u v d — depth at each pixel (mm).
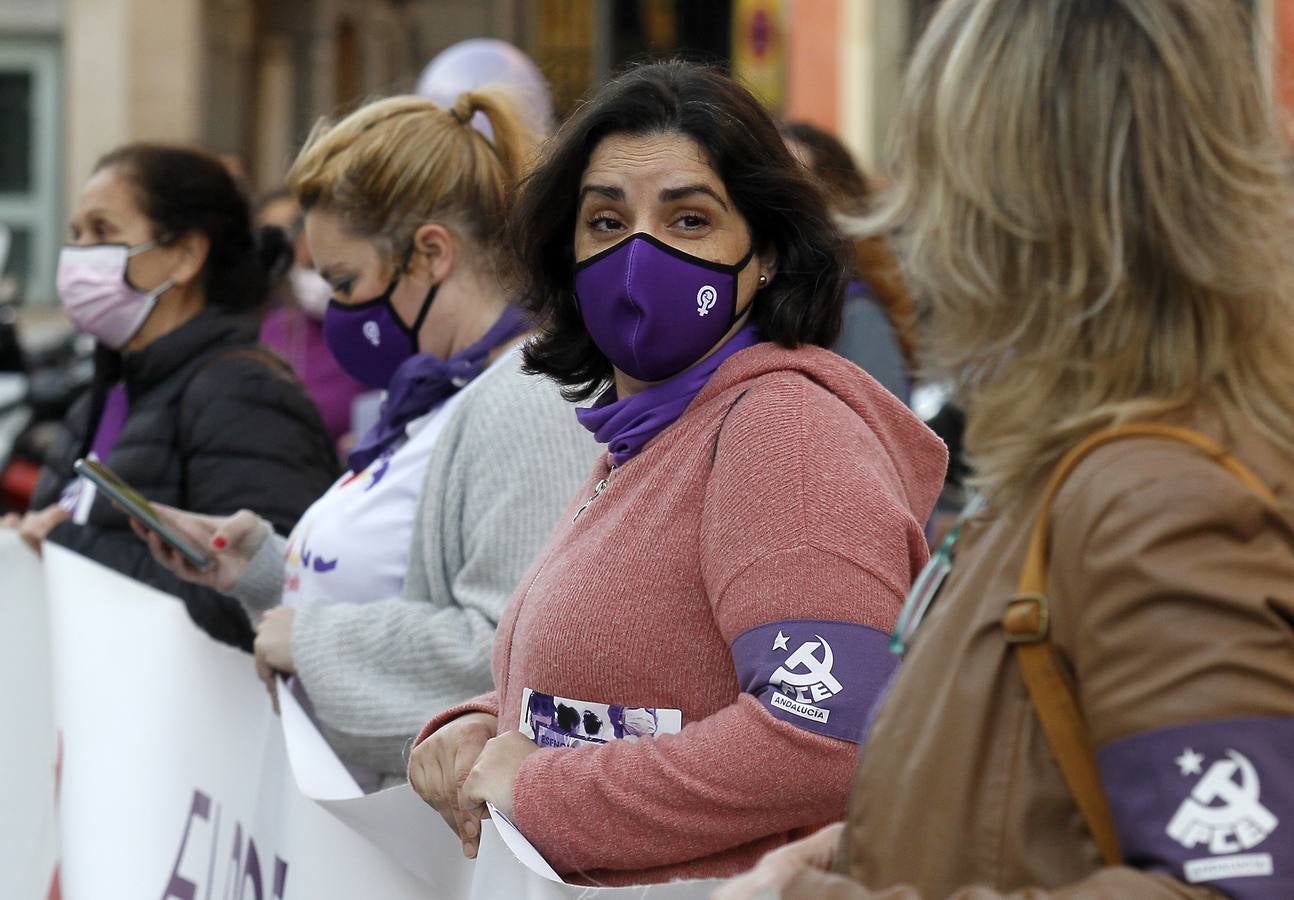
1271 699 3178
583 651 5172
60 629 8117
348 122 7500
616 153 5465
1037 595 3523
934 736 3619
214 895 7289
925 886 3572
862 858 3730
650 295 5320
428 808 5820
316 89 36781
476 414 6773
